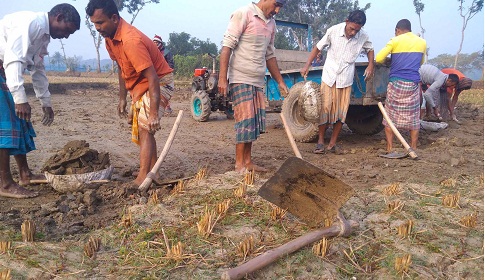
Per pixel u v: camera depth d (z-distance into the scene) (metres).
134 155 6.32
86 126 9.11
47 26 4.07
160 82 4.46
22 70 3.87
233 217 3.61
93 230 3.48
